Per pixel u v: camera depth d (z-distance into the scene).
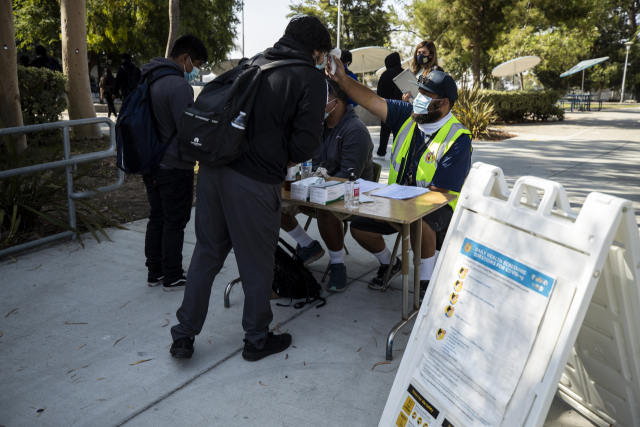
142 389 2.44
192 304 2.61
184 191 3.33
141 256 4.16
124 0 20.83
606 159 8.92
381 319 3.18
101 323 3.07
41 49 11.73
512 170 7.83
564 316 1.49
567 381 2.20
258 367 2.64
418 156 3.33
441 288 1.94
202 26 24.48
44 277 3.70
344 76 3.42
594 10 18.17
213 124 2.23
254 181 2.37
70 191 4.30
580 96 25.94
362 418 2.26
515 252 1.67
